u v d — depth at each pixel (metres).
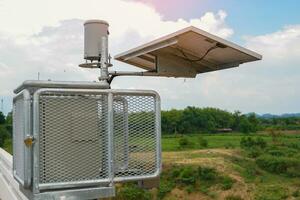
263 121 77.31
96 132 2.38
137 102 2.48
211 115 62.81
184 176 25.23
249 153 33.69
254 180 25.53
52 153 2.28
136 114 2.47
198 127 60.25
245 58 3.57
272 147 36.94
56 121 2.29
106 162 2.38
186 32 3.04
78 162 2.33
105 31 3.32
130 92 2.43
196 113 61.50
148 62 4.11
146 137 2.50
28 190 2.41
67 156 2.31
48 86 2.31
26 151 2.20
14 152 2.71
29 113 2.22
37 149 2.20
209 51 3.50
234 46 3.26
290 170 26.92
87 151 2.36
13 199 3.09
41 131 2.26
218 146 41.91
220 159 30.14
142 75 3.77
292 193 23.31
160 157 2.52
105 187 2.36
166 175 26.12
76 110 2.34
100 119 2.39
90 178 2.36
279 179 26.02
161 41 3.18
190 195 23.84
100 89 2.40
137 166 2.48
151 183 2.58
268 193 23.45
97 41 3.28
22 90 2.42
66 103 2.32
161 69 3.83
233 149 37.09
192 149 39.59
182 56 3.79
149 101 2.51
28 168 2.21
